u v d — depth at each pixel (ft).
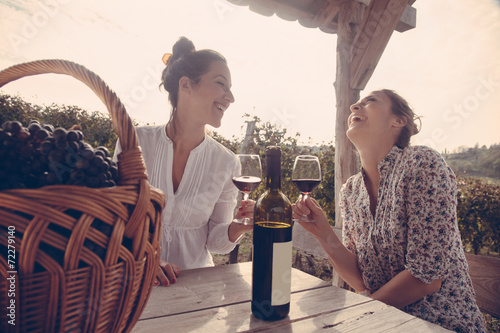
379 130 5.27
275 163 3.21
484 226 12.84
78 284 1.75
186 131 5.62
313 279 4.12
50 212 1.63
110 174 2.21
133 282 2.00
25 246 1.58
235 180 4.38
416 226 4.49
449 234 4.36
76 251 1.69
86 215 1.75
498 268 4.55
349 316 3.07
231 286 3.70
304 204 5.01
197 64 5.37
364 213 5.41
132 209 2.02
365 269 5.20
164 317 2.92
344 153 9.10
